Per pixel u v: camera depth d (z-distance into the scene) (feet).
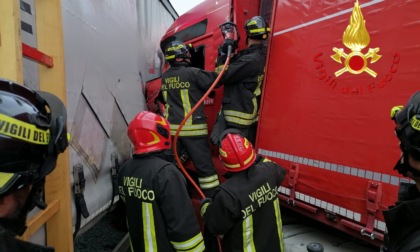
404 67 4.29
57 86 4.01
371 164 4.64
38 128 2.26
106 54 7.42
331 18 5.38
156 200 5.02
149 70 12.20
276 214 5.36
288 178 6.12
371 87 4.70
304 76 5.88
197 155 8.35
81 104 6.00
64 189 4.09
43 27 4.03
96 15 6.95
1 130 2.03
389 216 2.74
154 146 5.35
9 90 2.23
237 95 7.79
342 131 5.08
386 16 4.54
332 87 5.31
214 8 10.00
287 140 6.19
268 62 6.88
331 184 5.22
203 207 6.12
